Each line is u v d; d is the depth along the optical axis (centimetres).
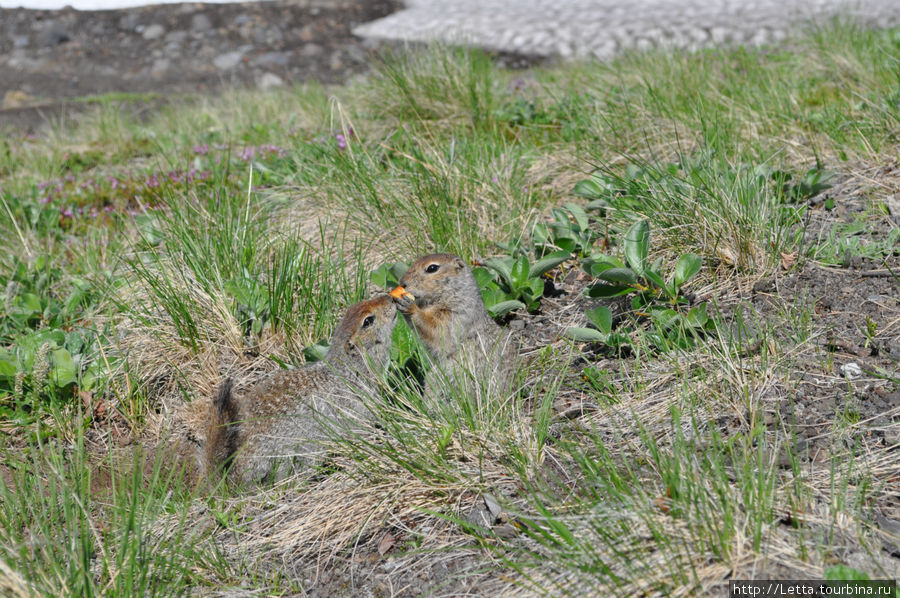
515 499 407
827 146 776
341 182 806
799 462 383
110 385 589
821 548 323
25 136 1530
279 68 2141
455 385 492
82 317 677
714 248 592
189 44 2286
